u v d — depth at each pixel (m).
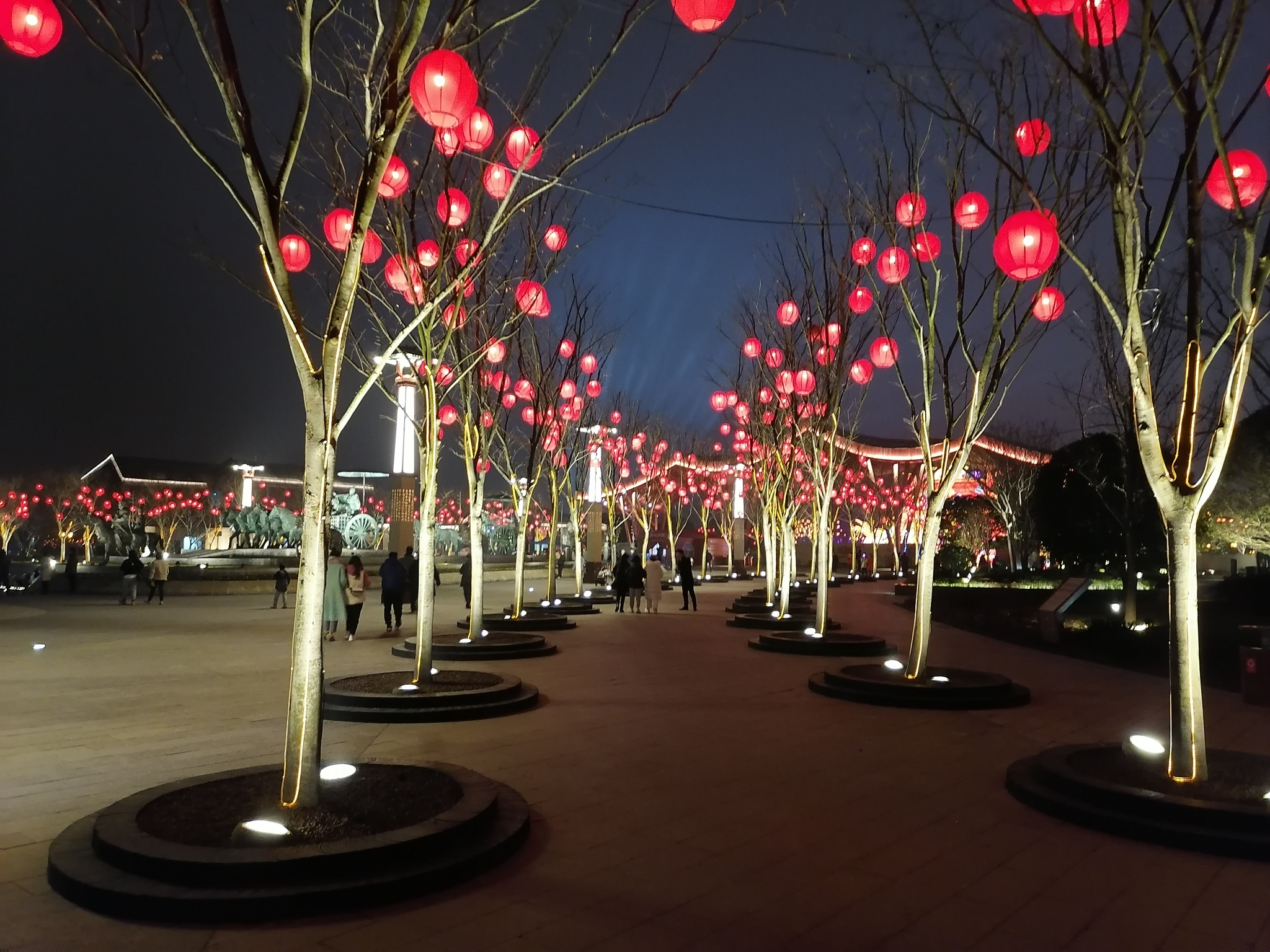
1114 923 4.09
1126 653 13.97
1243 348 5.68
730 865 4.80
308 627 5.04
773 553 21.44
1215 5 5.10
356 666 12.16
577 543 26.02
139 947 3.73
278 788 5.44
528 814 5.30
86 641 14.85
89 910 4.08
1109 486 25.44
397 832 4.56
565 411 15.61
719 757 7.23
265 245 4.91
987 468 35.69
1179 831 5.09
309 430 5.08
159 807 5.04
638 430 32.31
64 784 6.22
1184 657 5.83
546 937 3.90
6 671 11.49
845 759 7.18
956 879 4.63
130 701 9.41
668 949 3.80
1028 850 5.07
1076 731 8.37
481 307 10.84
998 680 10.11
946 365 10.12
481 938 3.87
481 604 13.37
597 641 15.51
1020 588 28.16
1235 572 30.64
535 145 5.92
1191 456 5.83
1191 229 5.73
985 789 6.34
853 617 21.44
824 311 12.95
